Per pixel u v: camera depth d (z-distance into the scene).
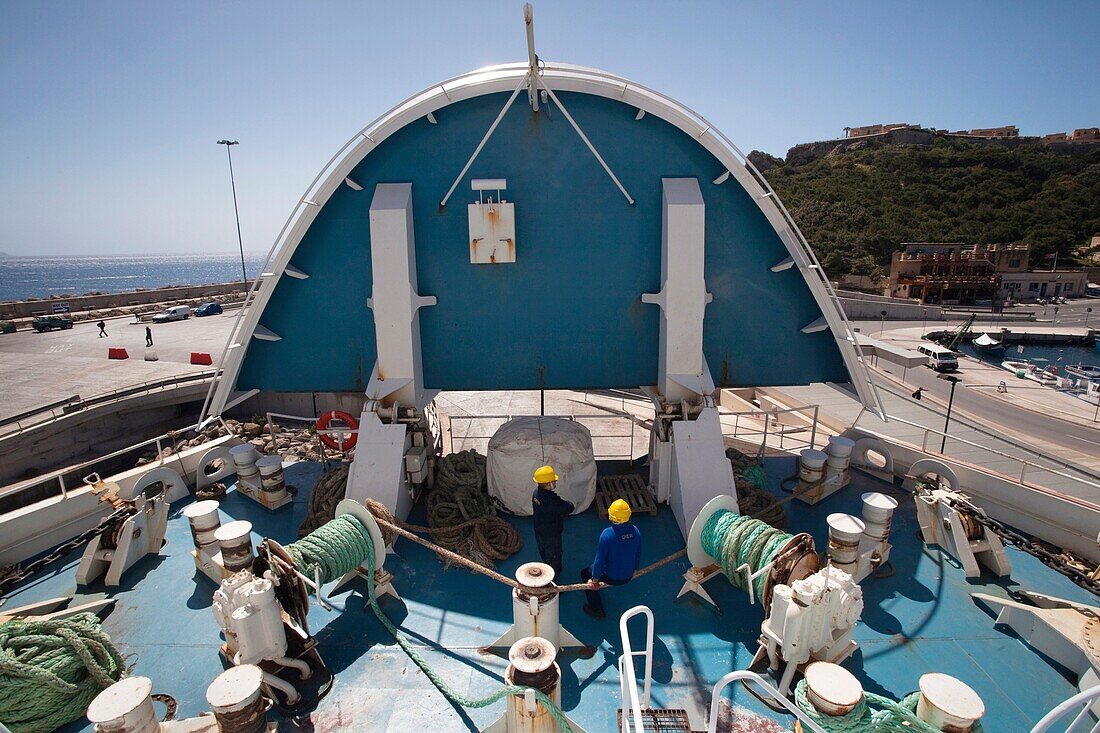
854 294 74.88
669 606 6.20
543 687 4.27
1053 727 4.81
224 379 8.35
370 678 5.30
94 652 5.18
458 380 8.74
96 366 29.38
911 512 8.21
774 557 5.46
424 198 8.10
